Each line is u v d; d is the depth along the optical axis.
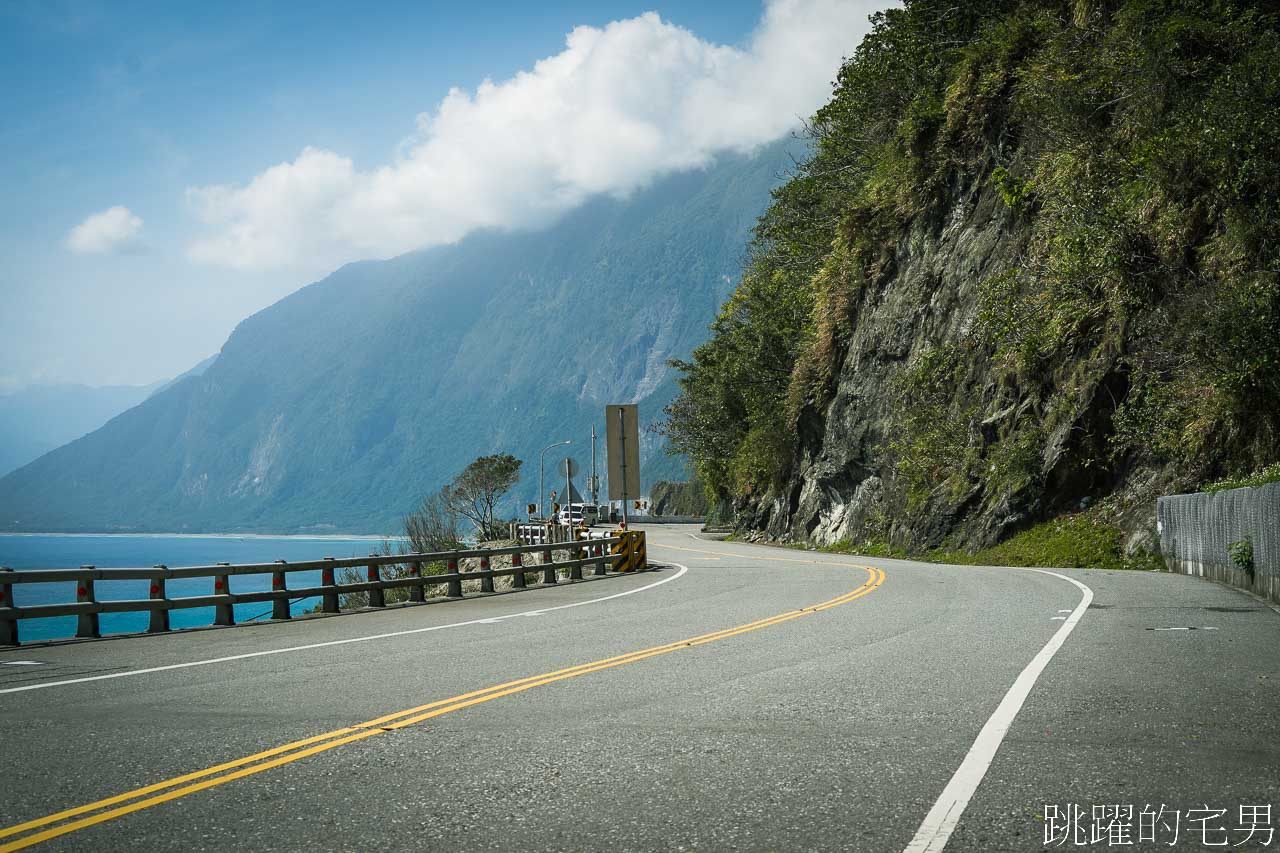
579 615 16.94
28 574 14.43
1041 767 6.13
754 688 9.05
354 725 7.79
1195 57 31.17
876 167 52.88
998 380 37.09
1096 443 31.59
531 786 5.95
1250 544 18.16
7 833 5.23
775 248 69.69
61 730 7.79
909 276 46.50
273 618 18.59
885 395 46.38
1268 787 5.67
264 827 5.26
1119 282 30.45
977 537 34.41
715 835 4.99
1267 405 24.70
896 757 6.43
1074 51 35.72
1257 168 26.14
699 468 77.81
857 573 26.84
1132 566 27.92
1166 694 8.39
